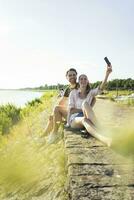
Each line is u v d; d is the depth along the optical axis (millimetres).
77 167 1396
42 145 2926
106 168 1372
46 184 1914
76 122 2320
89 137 2076
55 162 2211
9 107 6465
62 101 2654
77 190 1131
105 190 1127
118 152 1650
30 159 2629
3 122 4883
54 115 2535
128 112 4328
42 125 3980
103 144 1854
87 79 2363
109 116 3762
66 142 1933
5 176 2305
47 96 11820
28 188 2002
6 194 2041
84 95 2377
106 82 2289
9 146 3557
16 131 4250
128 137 1754
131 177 1250
